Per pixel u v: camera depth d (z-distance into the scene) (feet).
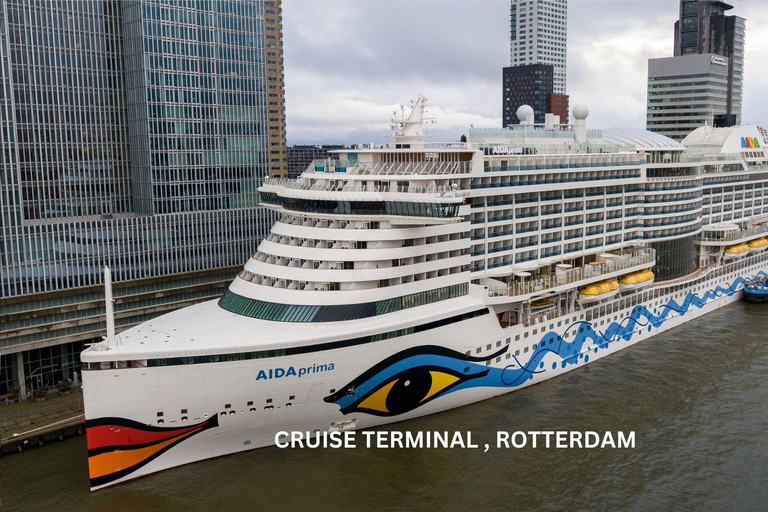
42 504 167.12
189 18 313.73
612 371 248.11
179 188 317.42
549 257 246.88
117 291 281.95
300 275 190.60
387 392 191.72
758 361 257.55
